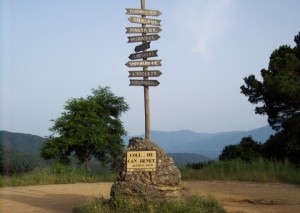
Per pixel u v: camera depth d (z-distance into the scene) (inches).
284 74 1111.6
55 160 1178.6
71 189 681.0
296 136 1050.7
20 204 534.0
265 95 1130.7
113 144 1218.6
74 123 1159.6
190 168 955.3
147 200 433.4
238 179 806.5
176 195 442.3
